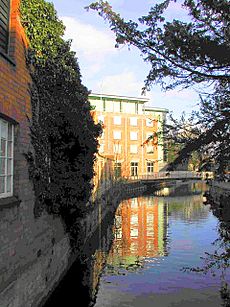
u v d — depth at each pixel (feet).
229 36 17.17
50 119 32.40
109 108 251.19
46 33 31.09
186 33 17.06
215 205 33.01
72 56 37.27
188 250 57.21
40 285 29.04
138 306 32.73
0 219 21.24
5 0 24.76
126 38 17.65
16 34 25.21
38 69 30.12
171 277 42.37
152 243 63.16
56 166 33.12
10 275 22.56
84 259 48.55
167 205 131.54
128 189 186.70
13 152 25.36
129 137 251.80
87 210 41.68
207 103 19.27
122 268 46.37
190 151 18.13
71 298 35.06
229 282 40.19
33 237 27.81
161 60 17.99
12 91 24.21
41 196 29.45
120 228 80.84
